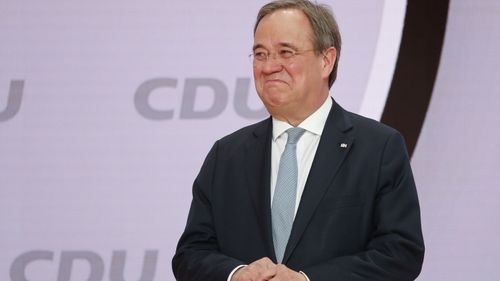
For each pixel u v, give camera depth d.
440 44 8.82
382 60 8.88
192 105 8.92
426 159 8.78
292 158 5.62
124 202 8.91
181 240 5.92
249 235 5.59
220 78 8.93
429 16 8.84
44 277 8.86
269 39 5.46
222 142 6.07
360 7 8.91
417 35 8.85
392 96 8.84
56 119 8.88
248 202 5.66
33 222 8.86
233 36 8.95
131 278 8.91
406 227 5.33
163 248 8.92
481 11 8.83
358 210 5.43
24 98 8.86
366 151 5.55
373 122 5.77
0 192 8.85
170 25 8.93
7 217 8.85
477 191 8.78
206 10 8.94
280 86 5.46
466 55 8.81
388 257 5.23
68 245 8.88
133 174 8.91
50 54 8.88
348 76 8.88
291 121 5.73
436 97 8.81
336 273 5.14
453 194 8.78
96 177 8.89
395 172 5.46
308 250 5.36
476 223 8.80
